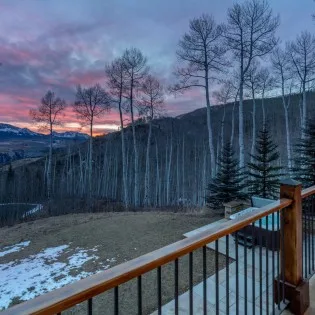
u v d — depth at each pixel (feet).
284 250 7.50
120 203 75.72
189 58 44.39
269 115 95.50
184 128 118.32
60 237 28.35
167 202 82.94
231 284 11.59
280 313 7.24
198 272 14.20
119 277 3.24
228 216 23.30
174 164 113.80
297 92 62.75
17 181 97.45
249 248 14.88
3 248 28.17
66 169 114.42
